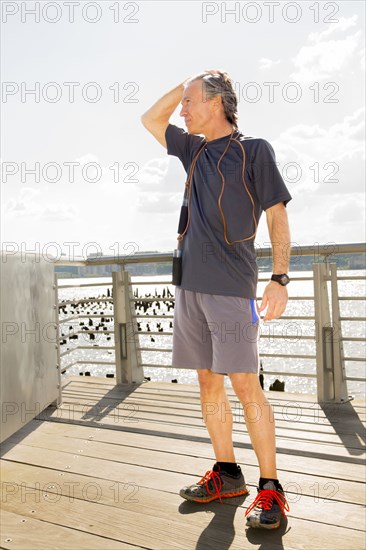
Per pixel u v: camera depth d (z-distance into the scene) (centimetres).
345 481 221
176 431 290
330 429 287
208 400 209
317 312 339
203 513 196
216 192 192
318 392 340
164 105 214
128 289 397
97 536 180
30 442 279
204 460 248
